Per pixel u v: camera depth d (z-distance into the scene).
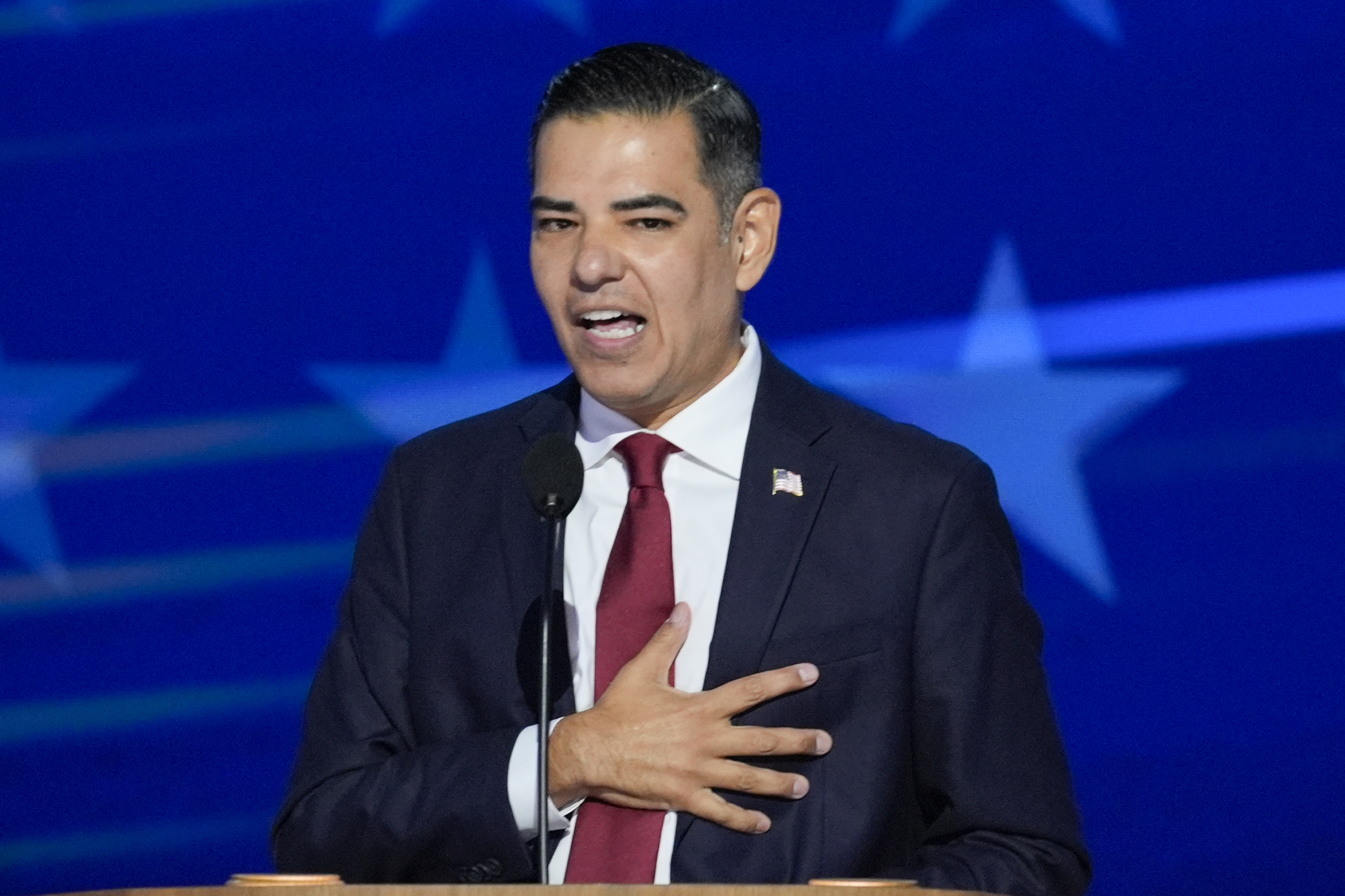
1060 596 13.32
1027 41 13.62
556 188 8.24
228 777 14.58
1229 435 13.18
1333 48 13.18
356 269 14.59
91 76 14.98
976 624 8.34
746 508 8.50
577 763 7.91
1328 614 12.96
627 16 14.30
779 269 13.84
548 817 7.78
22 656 14.76
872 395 13.67
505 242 14.45
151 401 14.77
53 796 14.67
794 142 13.89
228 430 14.67
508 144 14.47
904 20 13.82
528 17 14.48
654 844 7.89
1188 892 13.03
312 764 8.66
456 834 8.02
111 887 14.59
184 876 14.57
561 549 8.66
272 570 14.60
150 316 14.80
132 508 14.74
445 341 14.47
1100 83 13.50
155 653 14.68
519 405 9.39
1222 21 13.33
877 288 13.74
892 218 13.75
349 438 14.54
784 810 7.99
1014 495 13.45
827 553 8.43
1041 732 8.31
